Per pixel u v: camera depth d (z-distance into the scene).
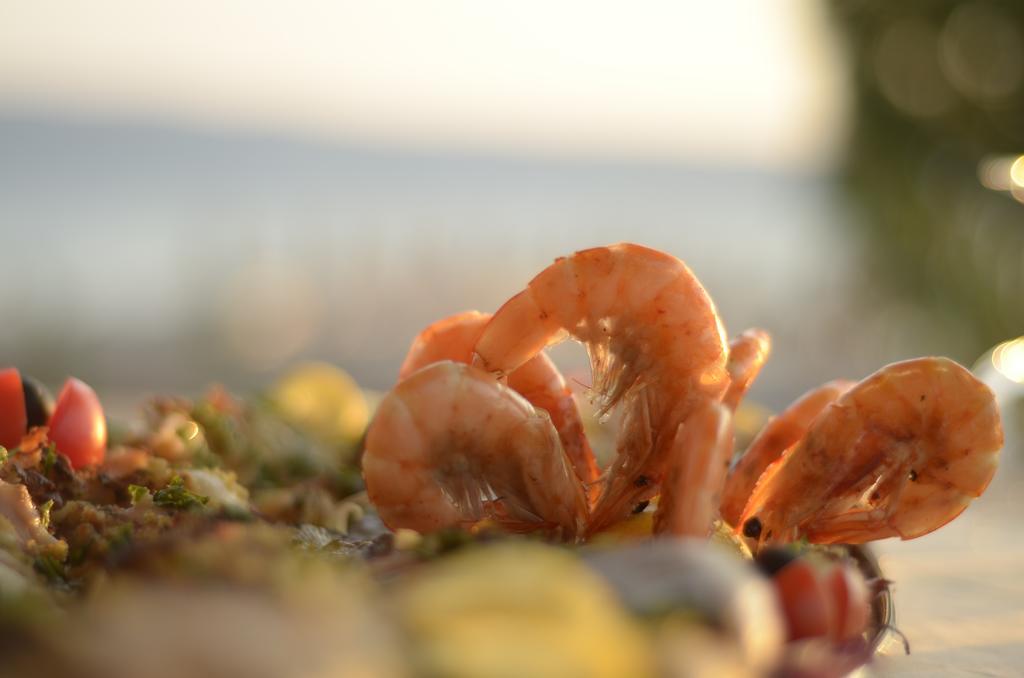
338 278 3.15
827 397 0.51
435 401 0.45
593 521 0.47
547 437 0.46
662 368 0.47
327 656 0.29
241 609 0.29
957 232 2.02
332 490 0.61
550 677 0.31
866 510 0.49
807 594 0.40
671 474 0.44
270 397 0.71
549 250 3.36
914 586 0.62
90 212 6.23
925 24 1.98
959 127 2.00
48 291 3.03
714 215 5.89
